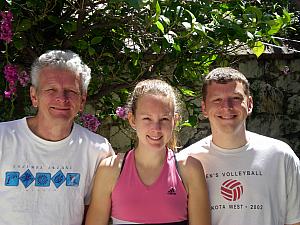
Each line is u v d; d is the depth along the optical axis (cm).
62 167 150
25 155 148
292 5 295
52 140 150
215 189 154
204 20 206
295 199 157
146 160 149
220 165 156
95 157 155
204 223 149
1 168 146
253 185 152
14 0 195
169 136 149
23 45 204
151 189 146
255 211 151
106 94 231
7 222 144
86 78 156
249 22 205
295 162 158
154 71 224
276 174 155
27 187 146
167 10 195
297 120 313
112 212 150
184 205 148
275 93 310
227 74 157
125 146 279
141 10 201
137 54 215
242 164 155
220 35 202
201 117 294
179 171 149
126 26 212
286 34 310
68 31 208
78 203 151
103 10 208
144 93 149
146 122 147
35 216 145
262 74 306
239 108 154
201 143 164
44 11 203
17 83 213
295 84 312
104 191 150
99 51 226
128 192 147
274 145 158
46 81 148
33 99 154
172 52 208
